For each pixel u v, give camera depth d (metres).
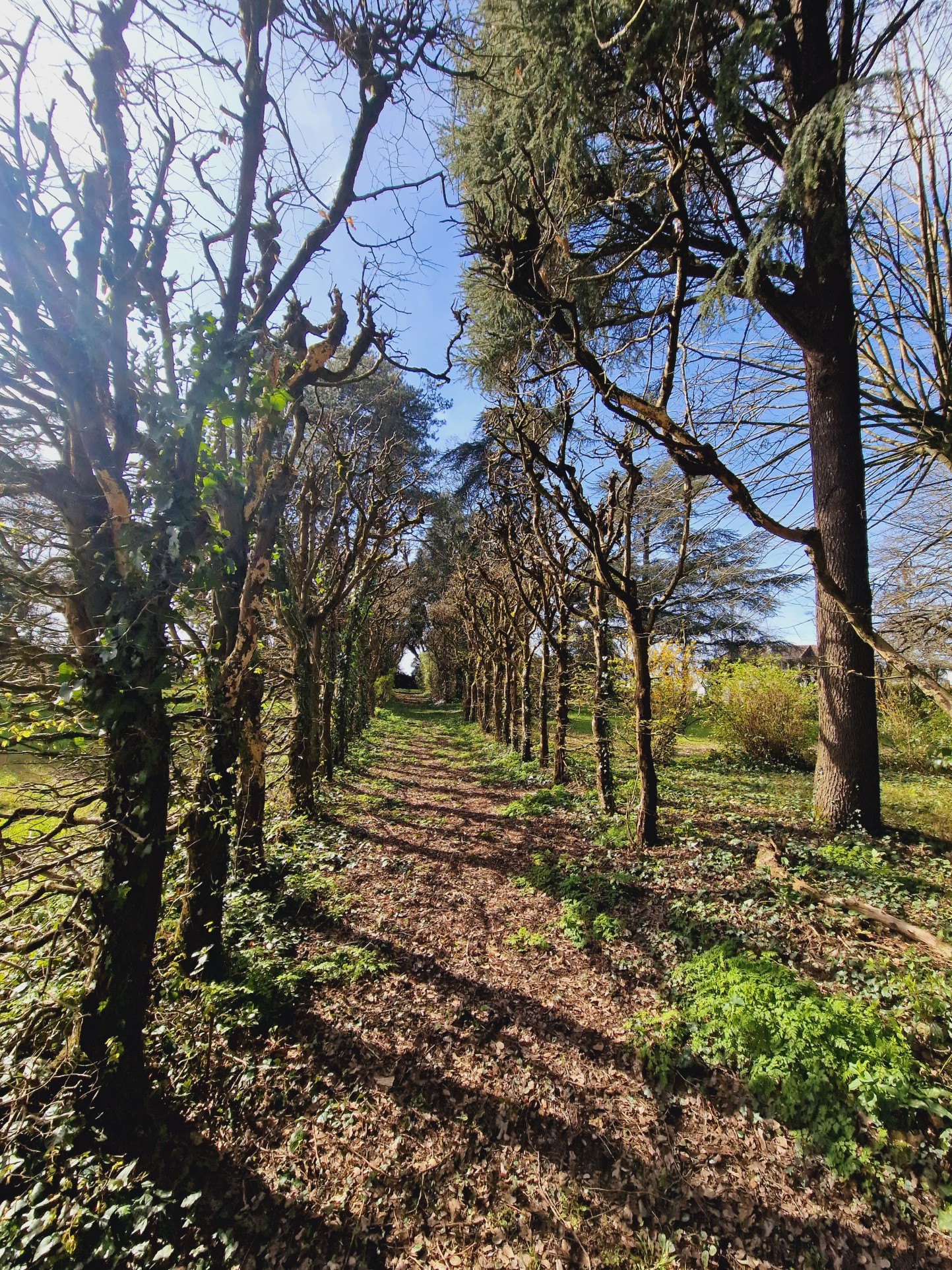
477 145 5.95
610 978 4.13
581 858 6.36
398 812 9.02
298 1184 2.66
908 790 8.73
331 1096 3.16
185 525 2.79
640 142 5.10
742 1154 2.72
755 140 5.99
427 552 23.42
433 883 6.07
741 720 12.18
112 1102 2.66
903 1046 2.88
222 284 3.82
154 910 2.87
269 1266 2.31
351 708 14.59
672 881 5.36
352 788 10.34
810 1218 2.41
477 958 4.58
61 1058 2.70
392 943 4.77
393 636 24.69
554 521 10.05
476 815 8.91
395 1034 3.66
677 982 3.88
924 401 6.68
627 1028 3.60
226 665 4.09
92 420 2.64
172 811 4.14
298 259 4.04
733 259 4.73
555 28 4.30
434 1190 2.67
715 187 5.57
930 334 6.38
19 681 2.83
